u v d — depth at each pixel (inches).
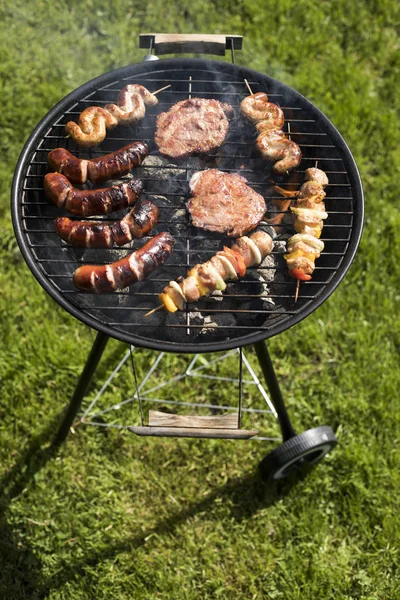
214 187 56.7
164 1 88.4
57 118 58.3
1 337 70.5
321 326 72.4
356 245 55.1
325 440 63.4
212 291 54.3
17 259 74.2
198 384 70.3
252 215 56.1
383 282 74.5
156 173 58.9
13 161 78.4
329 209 58.6
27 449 66.9
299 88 84.2
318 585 62.8
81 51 85.1
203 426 56.2
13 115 80.2
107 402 68.9
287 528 64.8
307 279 54.7
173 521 65.0
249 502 65.9
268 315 55.7
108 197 54.7
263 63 85.2
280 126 59.1
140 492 66.1
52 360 69.7
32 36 85.0
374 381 70.2
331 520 65.4
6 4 86.3
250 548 64.3
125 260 52.9
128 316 55.6
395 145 81.6
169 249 53.9
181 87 62.1
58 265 55.4
